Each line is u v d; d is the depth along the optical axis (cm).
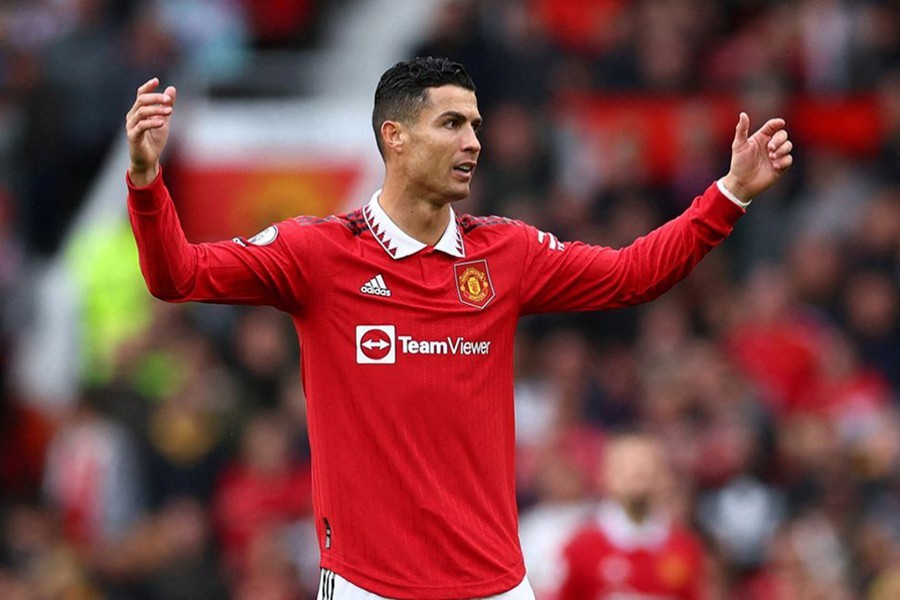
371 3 6612
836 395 4981
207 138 5612
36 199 5928
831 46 6028
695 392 4641
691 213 2114
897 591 4103
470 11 5806
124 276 5231
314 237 2039
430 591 2016
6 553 4309
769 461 4559
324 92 6097
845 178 5722
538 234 2128
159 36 5956
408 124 2038
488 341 2062
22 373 5347
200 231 5572
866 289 5300
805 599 4106
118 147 5862
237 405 4538
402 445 2023
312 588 4125
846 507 4400
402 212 2058
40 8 6150
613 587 3572
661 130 5703
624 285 2108
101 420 4462
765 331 5078
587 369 4859
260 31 6388
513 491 2089
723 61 5984
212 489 4416
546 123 5575
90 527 4369
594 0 6106
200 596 4050
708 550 4188
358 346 2031
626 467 3588
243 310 4859
